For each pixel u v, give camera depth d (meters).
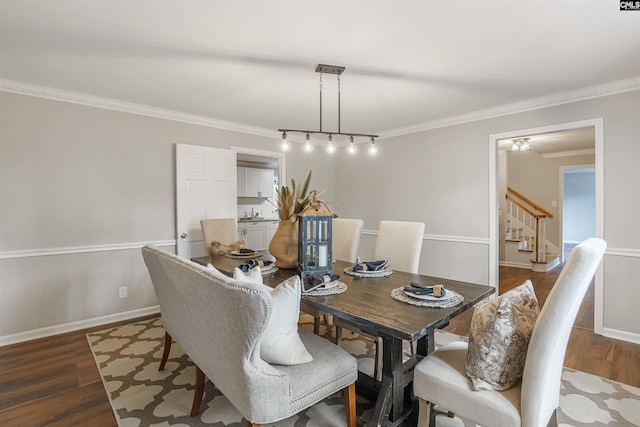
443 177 4.03
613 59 2.37
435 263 4.12
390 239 2.76
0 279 2.76
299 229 2.27
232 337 1.25
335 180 5.50
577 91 2.99
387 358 1.60
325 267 2.19
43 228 2.96
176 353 2.60
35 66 2.49
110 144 3.30
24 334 2.86
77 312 3.13
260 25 1.93
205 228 3.54
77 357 2.53
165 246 3.68
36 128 2.91
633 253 2.75
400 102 3.34
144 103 3.38
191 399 1.97
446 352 1.58
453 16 1.82
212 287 1.26
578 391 2.02
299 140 5.02
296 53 2.28
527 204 6.71
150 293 3.58
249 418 1.29
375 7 1.74
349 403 1.61
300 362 1.47
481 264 3.72
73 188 3.10
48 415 1.83
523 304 1.34
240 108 3.54
